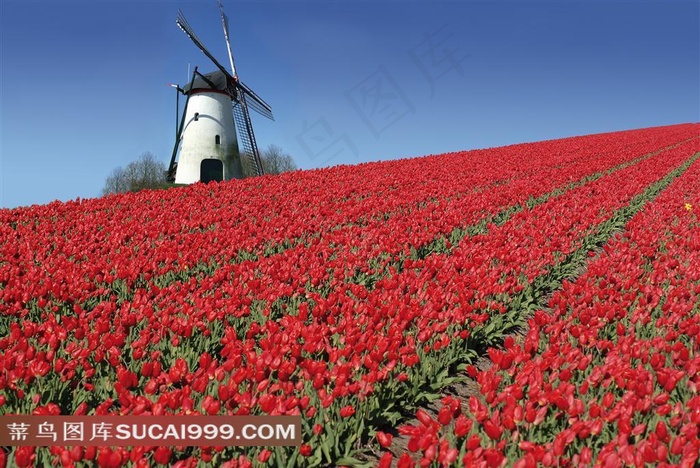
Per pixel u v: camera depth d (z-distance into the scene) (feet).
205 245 37.81
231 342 19.74
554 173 86.33
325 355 21.18
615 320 24.26
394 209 54.90
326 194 65.62
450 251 39.99
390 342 19.57
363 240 40.09
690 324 21.88
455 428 14.42
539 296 32.17
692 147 152.05
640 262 35.19
